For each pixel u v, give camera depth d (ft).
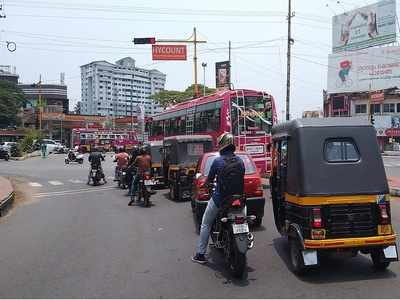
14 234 36.37
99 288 22.15
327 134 23.68
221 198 24.64
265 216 41.50
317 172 23.09
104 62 289.12
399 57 214.69
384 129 216.13
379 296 20.25
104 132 236.63
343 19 231.91
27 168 117.60
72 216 45.14
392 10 211.41
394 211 42.98
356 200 22.97
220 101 66.80
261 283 22.53
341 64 233.14
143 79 290.97
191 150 55.21
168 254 28.63
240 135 65.26
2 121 323.57
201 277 23.71
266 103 66.90
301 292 21.03
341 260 26.37
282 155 27.53
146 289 21.89
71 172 104.94
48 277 24.13
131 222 40.75
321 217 22.68
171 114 94.94
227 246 24.54
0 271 25.40
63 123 336.90
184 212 45.68
